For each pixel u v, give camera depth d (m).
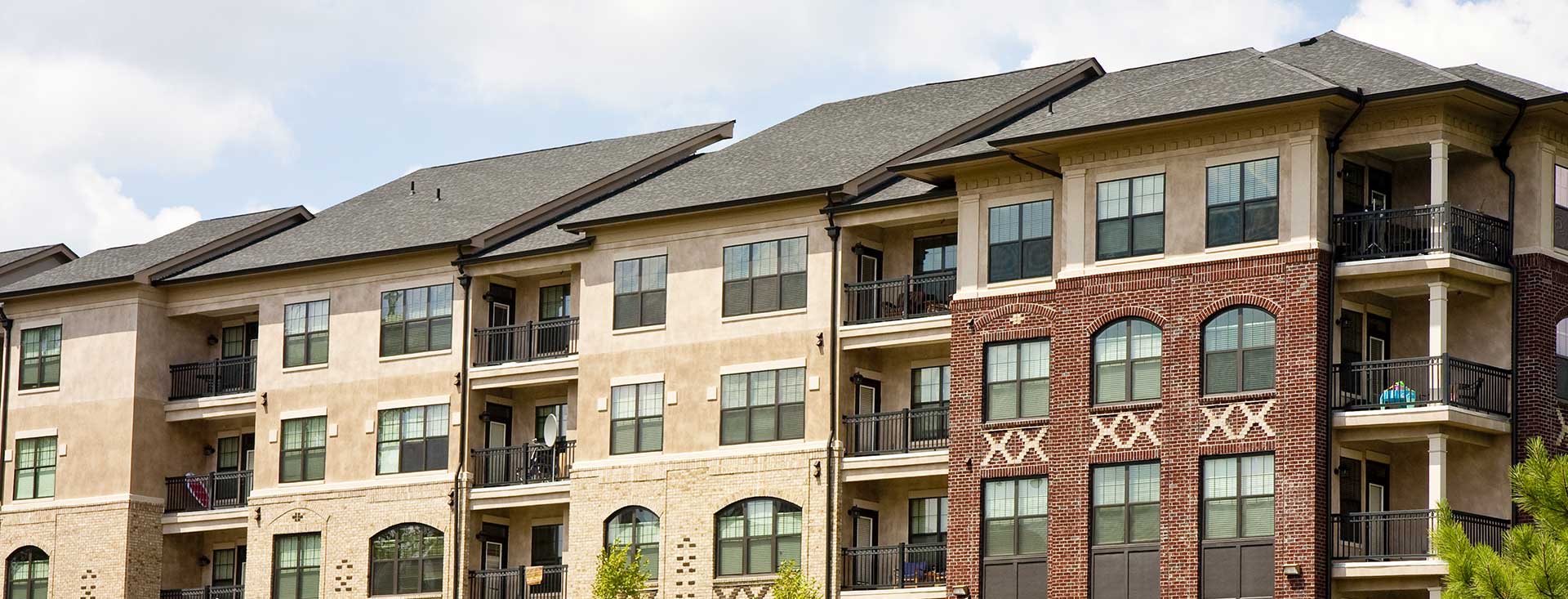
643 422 60.44
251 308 69.00
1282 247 50.34
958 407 54.69
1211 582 50.19
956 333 55.06
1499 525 49.84
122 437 69.44
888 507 58.62
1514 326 50.84
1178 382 51.28
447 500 63.59
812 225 58.50
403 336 65.50
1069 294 53.03
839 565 56.78
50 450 71.12
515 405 65.19
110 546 68.81
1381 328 52.91
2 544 71.38
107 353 70.44
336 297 67.12
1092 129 51.94
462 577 62.97
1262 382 50.28
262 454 67.38
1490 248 50.81
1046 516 52.81
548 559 63.69
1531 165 51.28
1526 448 50.31
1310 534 49.06
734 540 58.34
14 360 72.69
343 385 66.31
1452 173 52.22
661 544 59.44
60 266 78.75
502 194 69.25
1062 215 53.84
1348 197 51.91
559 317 64.50
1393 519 49.81
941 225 58.22
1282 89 50.19
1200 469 50.72
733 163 63.62
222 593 68.50
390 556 64.44
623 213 61.19
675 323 60.38
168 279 69.88
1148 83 59.66
